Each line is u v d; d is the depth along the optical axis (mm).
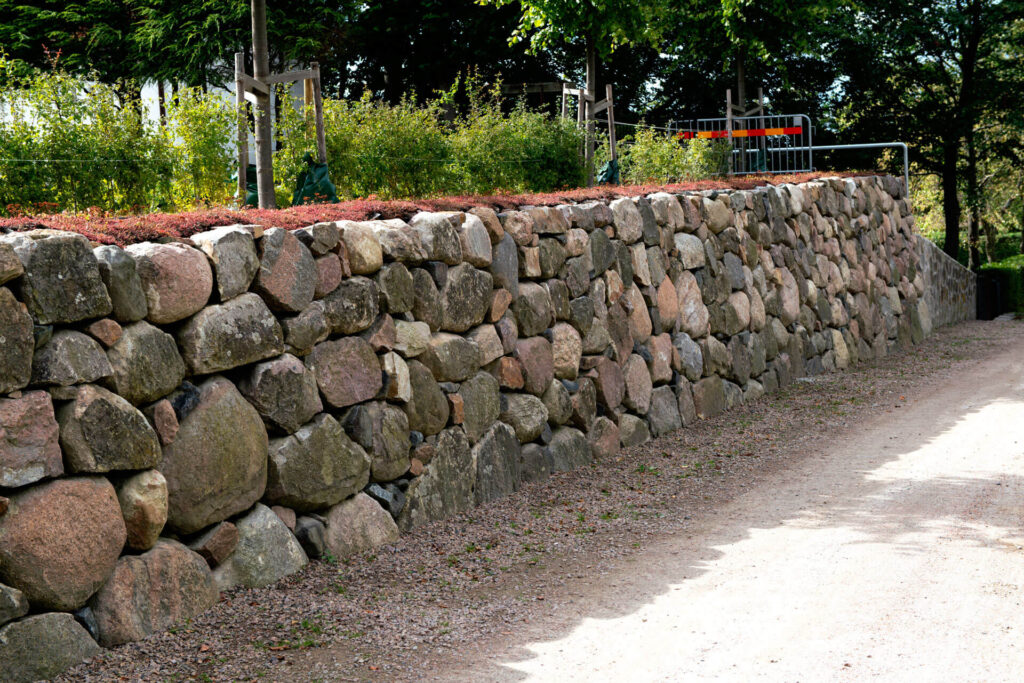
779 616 4805
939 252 20875
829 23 25312
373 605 5008
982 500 6879
